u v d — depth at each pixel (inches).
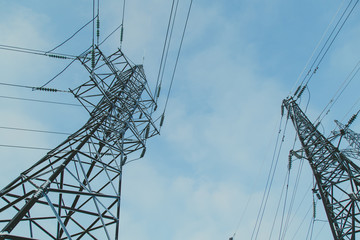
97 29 531.2
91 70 522.0
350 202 510.3
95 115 512.7
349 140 759.7
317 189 605.6
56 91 512.4
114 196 353.1
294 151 689.0
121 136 496.7
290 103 820.0
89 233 353.4
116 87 608.1
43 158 390.9
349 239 473.1
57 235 329.1
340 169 581.0
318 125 699.4
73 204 383.2
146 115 585.0
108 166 393.7
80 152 356.8
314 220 619.2
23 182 330.0
